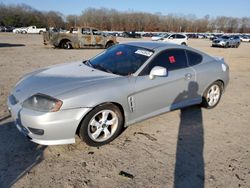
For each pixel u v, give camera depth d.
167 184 3.02
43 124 3.22
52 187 2.85
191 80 4.75
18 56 13.55
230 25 120.06
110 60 4.46
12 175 3.00
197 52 5.09
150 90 4.09
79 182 2.95
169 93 4.41
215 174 3.25
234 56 18.36
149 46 4.57
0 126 4.15
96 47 21.08
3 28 72.44
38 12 98.75
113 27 100.00
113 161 3.39
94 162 3.35
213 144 4.00
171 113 5.14
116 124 3.83
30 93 3.49
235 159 3.62
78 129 3.52
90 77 3.84
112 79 3.80
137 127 4.43
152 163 3.40
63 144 3.61
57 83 3.61
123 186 2.93
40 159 3.34
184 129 4.46
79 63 4.70
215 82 5.37
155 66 4.09
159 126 4.52
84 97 3.41
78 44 20.05
